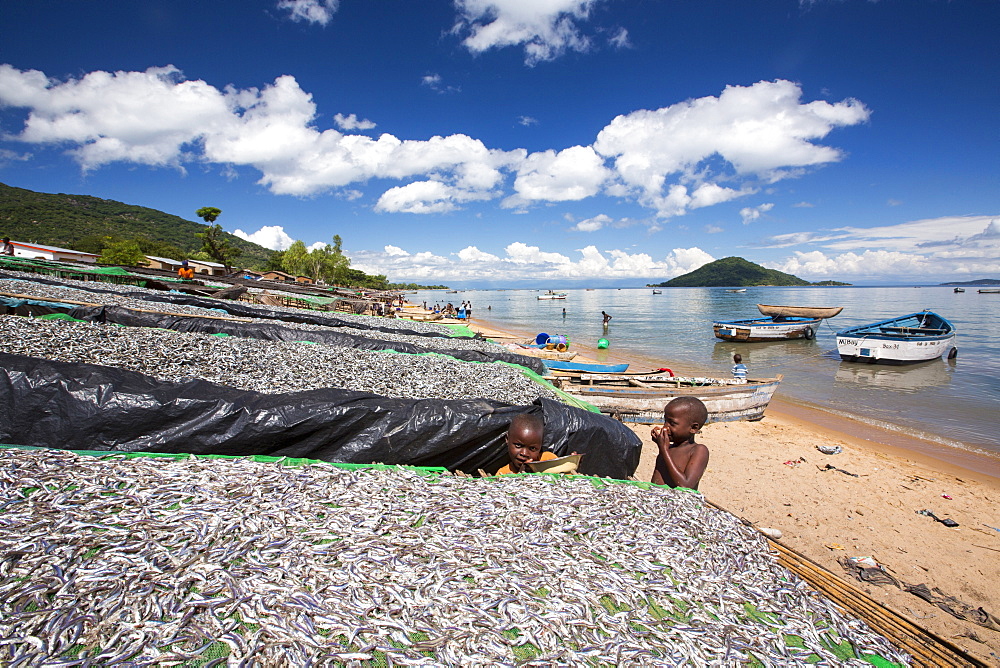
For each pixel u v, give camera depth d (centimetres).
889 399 1766
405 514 362
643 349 3047
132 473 378
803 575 383
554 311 7444
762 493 909
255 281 3562
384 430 614
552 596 289
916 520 821
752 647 280
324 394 644
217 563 275
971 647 517
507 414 662
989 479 1026
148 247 7050
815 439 1277
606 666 249
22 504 314
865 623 334
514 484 458
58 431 532
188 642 226
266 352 926
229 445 563
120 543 284
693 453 535
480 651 242
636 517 406
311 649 229
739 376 1530
